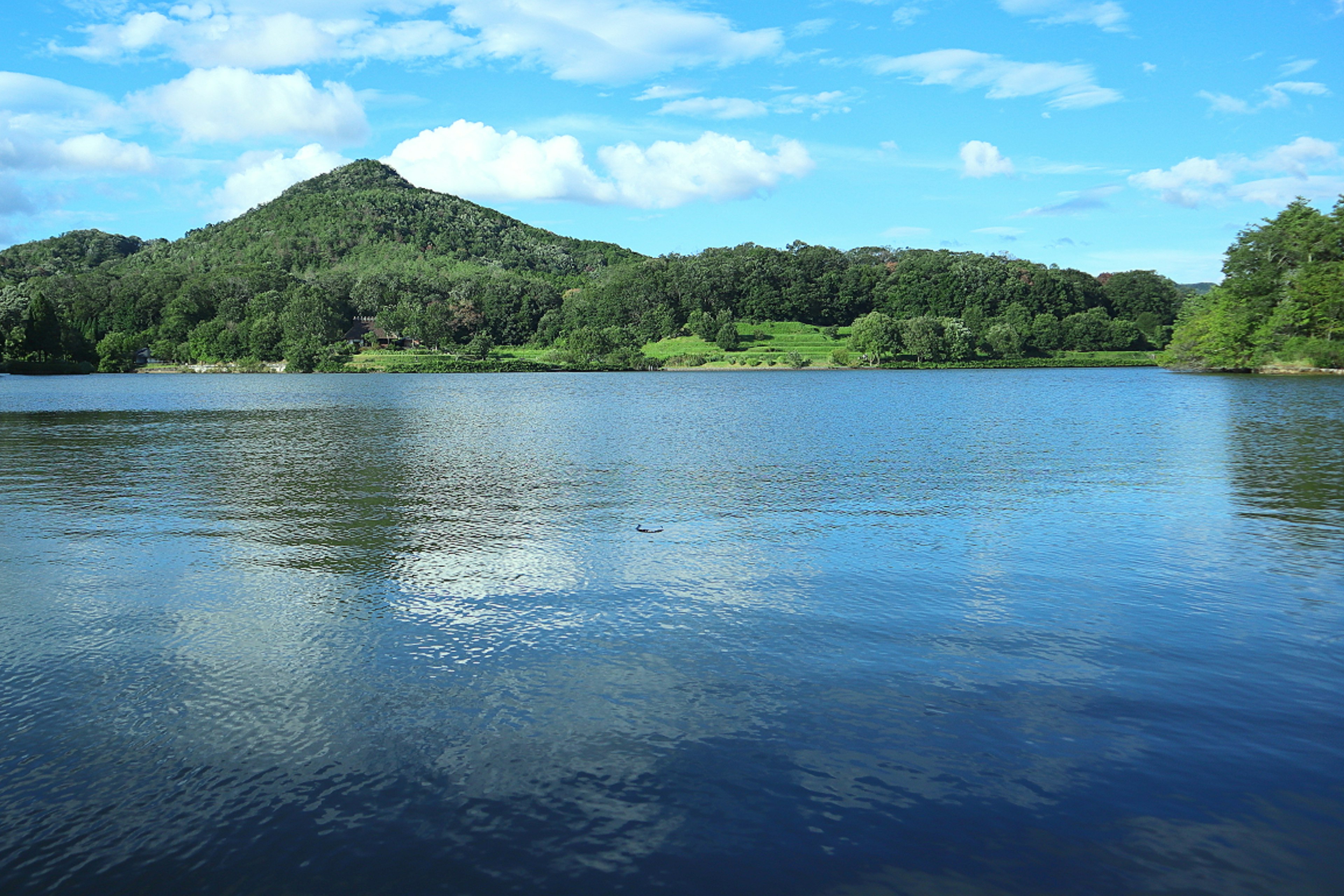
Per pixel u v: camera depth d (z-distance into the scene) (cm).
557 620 1290
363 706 973
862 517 2133
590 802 769
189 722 932
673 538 1892
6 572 1589
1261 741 884
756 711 959
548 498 2441
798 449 3756
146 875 666
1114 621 1284
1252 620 1287
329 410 6812
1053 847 698
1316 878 655
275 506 2311
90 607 1362
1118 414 5825
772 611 1335
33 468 3141
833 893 639
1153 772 820
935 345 19750
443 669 1086
